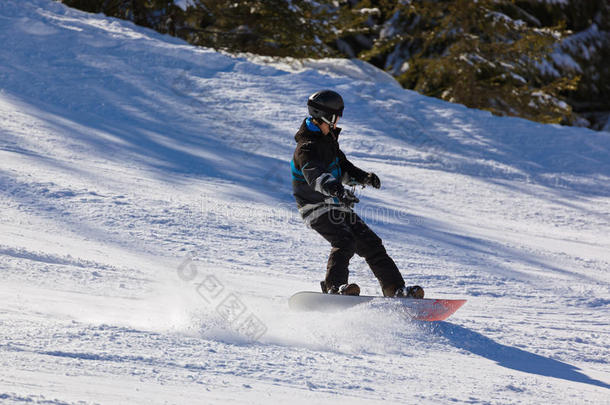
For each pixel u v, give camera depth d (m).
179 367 7.47
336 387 7.48
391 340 10.86
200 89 47.91
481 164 39.22
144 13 66.44
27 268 13.35
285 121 43.44
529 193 34.28
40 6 59.34
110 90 45.09
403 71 78.06
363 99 49.78
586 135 46.12
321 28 67.38
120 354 7.66
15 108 38.66
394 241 22.42
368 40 86.00
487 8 75.75
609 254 23.77
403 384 8.05
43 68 47.09
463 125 46.56
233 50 65.25
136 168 29.95
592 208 32.31
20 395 5.55
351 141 41.06
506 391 8.31
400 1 75.38
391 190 32.06
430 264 19.70
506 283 18.23
